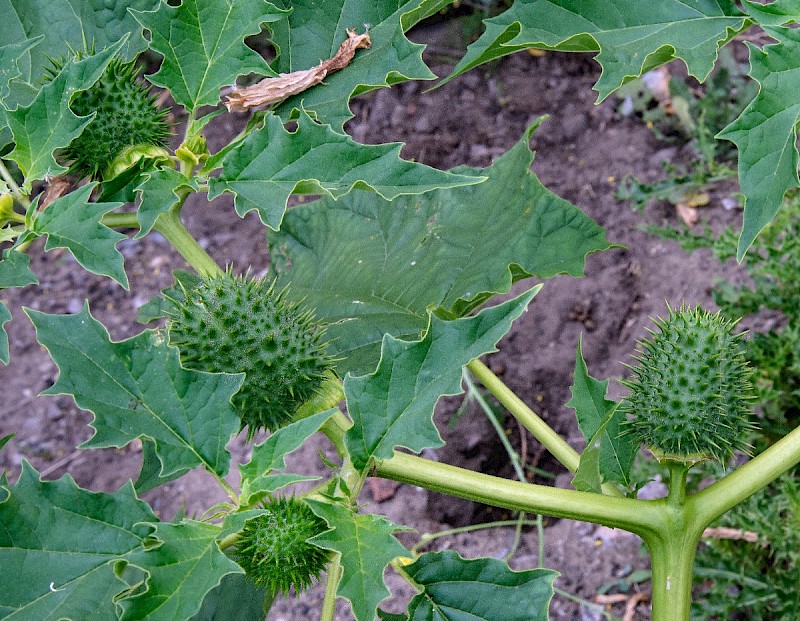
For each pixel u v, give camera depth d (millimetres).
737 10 477
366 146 447
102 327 429
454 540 923
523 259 596
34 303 1160
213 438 433
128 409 429
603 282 998
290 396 486
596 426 504
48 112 460
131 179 483
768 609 751
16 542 426
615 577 866
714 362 481
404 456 485
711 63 474
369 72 519
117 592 427
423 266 629
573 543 897
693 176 966
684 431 481
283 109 522
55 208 443
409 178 443
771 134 433
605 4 481
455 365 428
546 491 483
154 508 983
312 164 450
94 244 438
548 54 1200
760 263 845
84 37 534
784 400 786
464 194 643
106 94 498
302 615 904
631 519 482
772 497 733
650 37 481
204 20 483
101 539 432
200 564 405
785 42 431
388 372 429
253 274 1111
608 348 969
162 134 514
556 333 980
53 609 424
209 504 970
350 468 456
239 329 478
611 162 1090
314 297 649
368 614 403
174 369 433
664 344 491
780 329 906
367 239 654
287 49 537
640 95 1112
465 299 583
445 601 452
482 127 1162
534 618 445
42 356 1131
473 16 1190
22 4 570
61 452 1044
